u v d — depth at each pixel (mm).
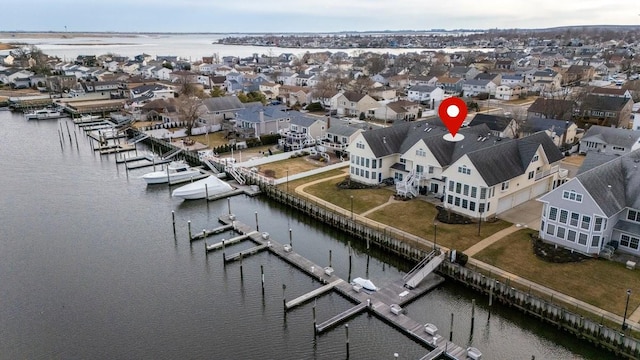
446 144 65625
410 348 36531
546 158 61062
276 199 67062
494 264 45219
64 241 54812
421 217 56500
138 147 97938
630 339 33594
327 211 58375
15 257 50875
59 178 78000
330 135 88312
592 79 178625
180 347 36719
